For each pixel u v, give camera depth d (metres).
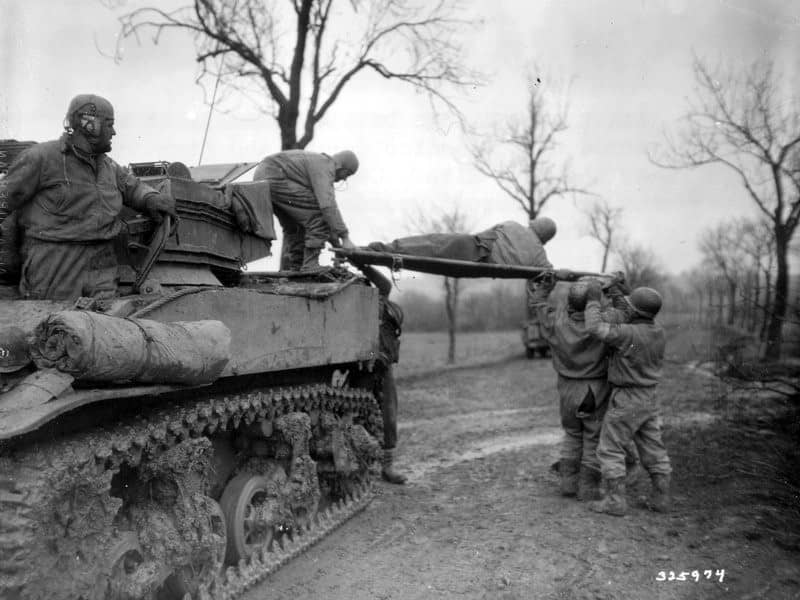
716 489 7.51
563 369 7.47
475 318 45.09
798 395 9.80
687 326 23.91
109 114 4.59
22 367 3.83
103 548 4.05
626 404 6.91
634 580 5.41
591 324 6.84
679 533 6.35
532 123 21.42
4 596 3.38
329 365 7.27
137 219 5.27
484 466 9.27
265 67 13.57
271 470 6.04
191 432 4.90
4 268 4.67
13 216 4.64
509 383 17.81
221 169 7.53
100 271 4.79
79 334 3.58
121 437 4.16
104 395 3.79
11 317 4.19
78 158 4.59
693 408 12.29
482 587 5.36
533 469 9.01
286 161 8.15
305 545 6.07
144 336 3.98
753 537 6.14
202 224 5.97
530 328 23.16
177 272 5.70
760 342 12.24
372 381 8.40
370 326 7.60
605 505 6.98
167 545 4.51
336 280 7.37
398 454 10.14
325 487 7.23
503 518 6.98
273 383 6.29
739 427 9.99
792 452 8.41
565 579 5.46
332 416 6.94
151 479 4.69
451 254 7.95
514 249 8.09
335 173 8.53
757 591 5.14
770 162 12.16
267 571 5.50
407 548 6.22
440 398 15.52
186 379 4.32
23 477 3.54
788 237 11.94
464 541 6.36
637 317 7.05
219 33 13.16
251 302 5.45
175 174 5.84
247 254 6.85
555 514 7.05
